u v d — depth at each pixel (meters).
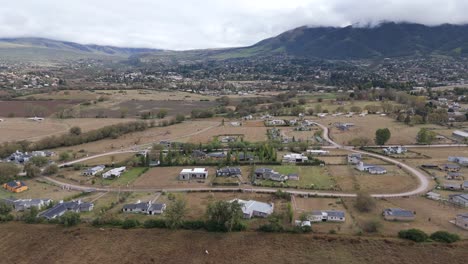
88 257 83.50
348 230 90.62
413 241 83.75
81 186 128.62
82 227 96.00
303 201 110.06
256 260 80.88
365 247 82.94
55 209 103.94
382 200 109.06
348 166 144.25
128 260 82.19
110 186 127.44
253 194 116.69
